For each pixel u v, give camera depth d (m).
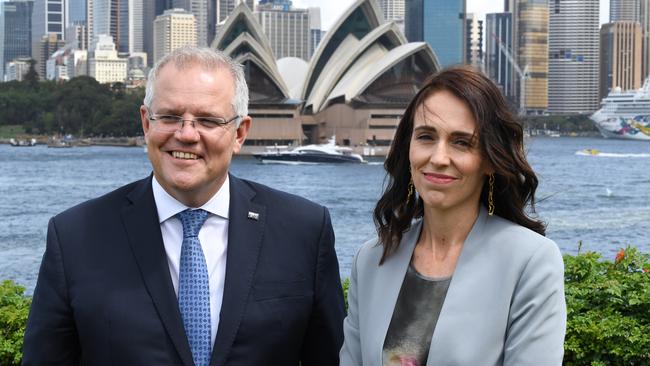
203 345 3.20
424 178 3.00
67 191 59.47
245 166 85.88
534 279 2.85
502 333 2.85
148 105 3.23
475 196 3.04
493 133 2.92
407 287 3.05
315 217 3.46
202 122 3.16
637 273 4.53
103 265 3.26
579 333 4.00
